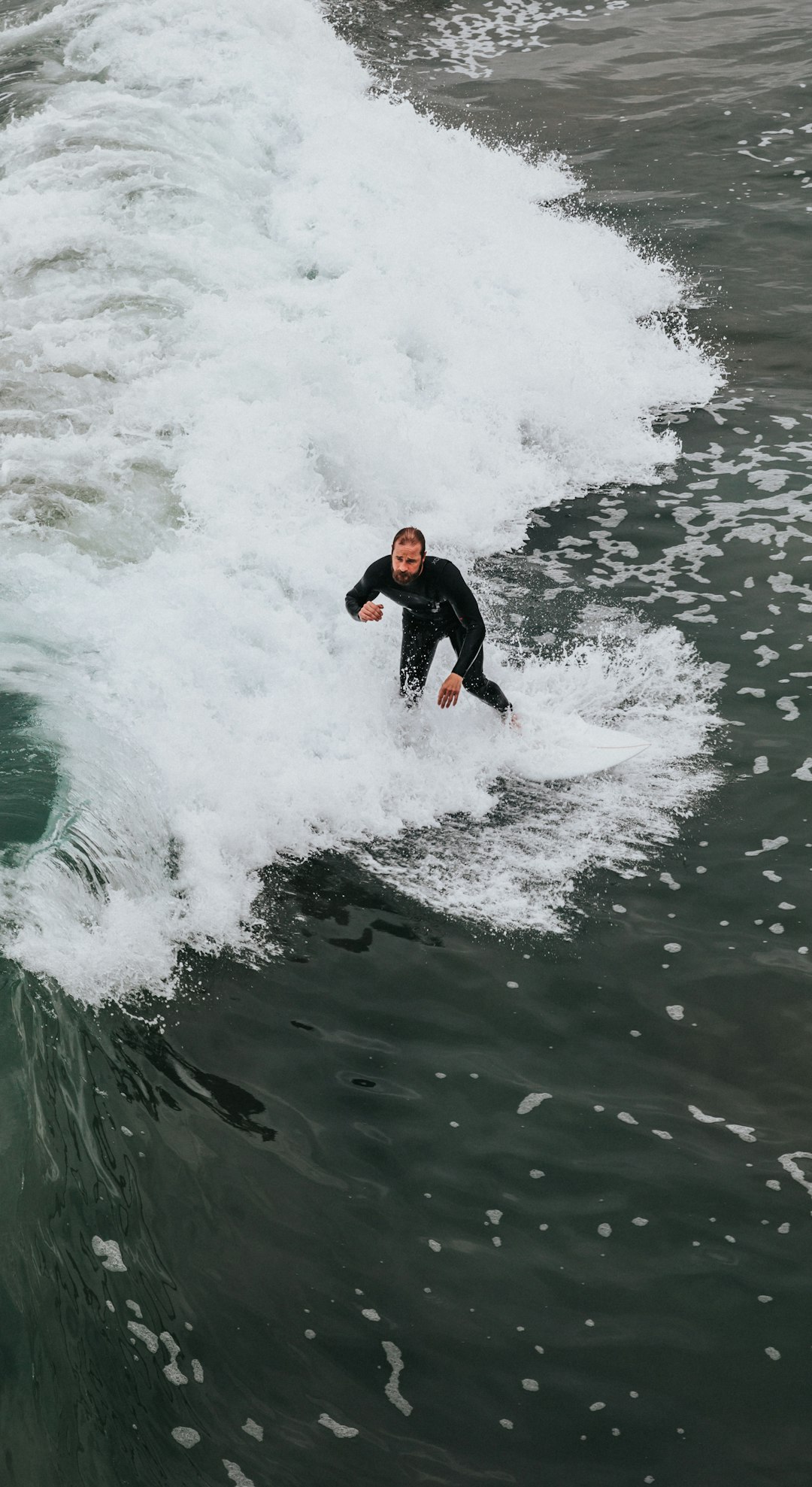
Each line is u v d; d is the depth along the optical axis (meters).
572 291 45.69
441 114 62.97
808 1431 15.34
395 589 25.73
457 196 50.62
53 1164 16.75
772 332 45.16
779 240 51.12
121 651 27.17
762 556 33.75
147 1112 18.81
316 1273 16.88
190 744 25.53
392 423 36.84
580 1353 16.16
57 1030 18.86
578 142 60.59
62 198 43.31
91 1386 14.75
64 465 32.53
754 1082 20.02
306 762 26.23
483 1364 15.96
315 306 41.16
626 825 25.41
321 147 49.75
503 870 24.39
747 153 58.62
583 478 38.03
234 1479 14.45
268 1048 20.31
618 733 27.38
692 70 68.38
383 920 23.12
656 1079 20.05
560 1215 17.89
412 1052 20.44
